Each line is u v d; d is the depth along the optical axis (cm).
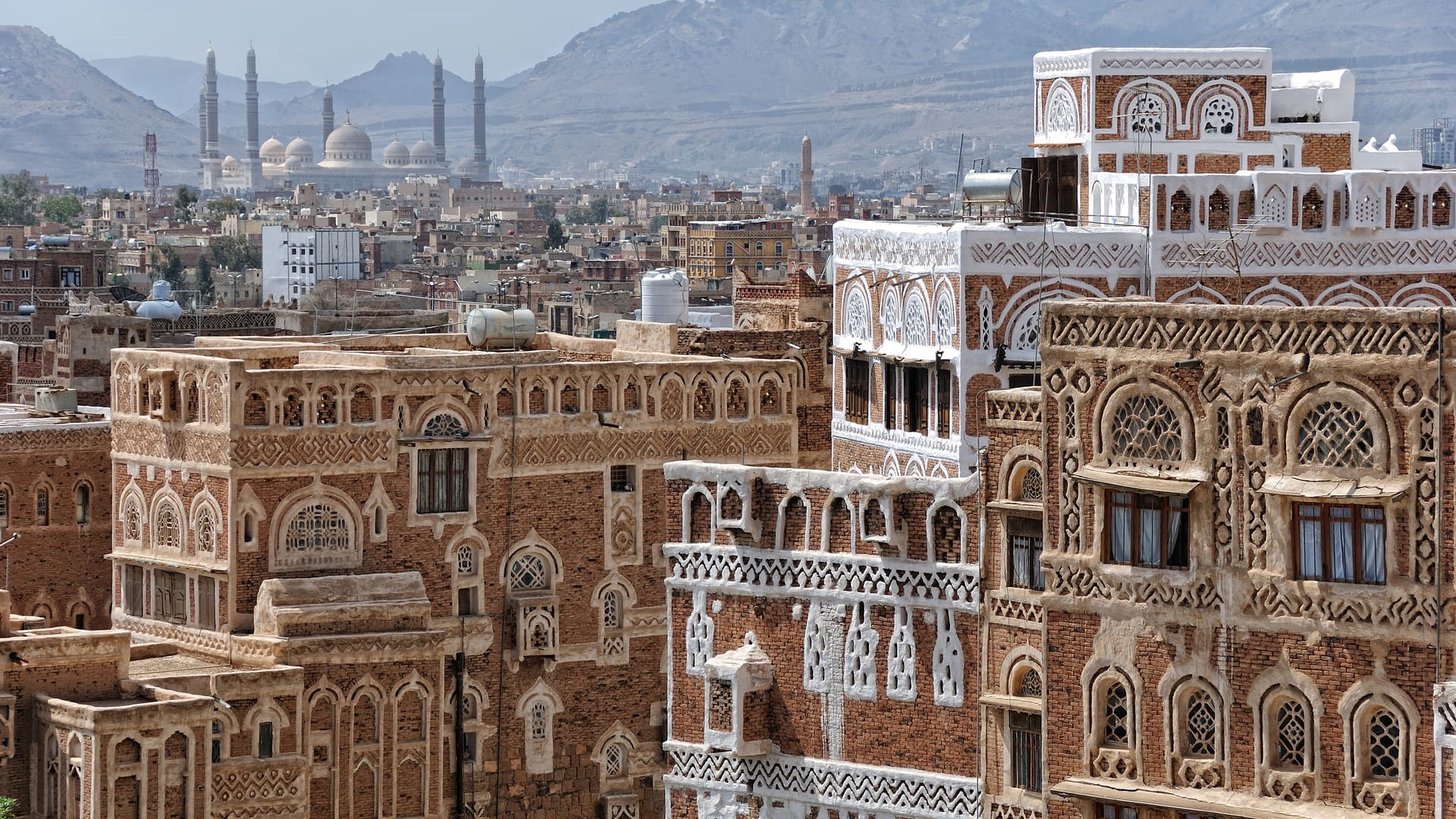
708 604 11112
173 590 13738
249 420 13338
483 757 13800
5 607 12812
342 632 13175
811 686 10806
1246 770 8750
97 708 12125
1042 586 10081
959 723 10375
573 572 14062
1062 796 9031
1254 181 11981
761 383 14488
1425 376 8306
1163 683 8881
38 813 12475
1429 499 8331
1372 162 13388
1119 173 12731
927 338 12100
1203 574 8762
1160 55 12850
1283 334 8556
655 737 14300
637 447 14188
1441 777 8362
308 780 12900
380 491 13575
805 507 10819
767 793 10938
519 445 13875
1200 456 8744
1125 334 8875
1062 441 9038
